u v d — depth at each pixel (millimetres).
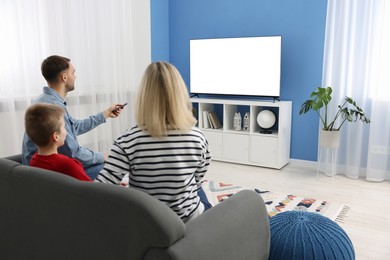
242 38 4367
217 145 4555
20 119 3295
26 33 3258
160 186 1397
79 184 1204
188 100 1442
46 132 1576
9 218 1435
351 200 3221
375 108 3664
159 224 1042
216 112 4957
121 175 1401
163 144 1364
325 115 3771
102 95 4090
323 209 3000
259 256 1531
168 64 1420
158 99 1345
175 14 5082
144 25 4625
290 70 4289
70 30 3668
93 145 4016
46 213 1291
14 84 3209
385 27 3545
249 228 1435
